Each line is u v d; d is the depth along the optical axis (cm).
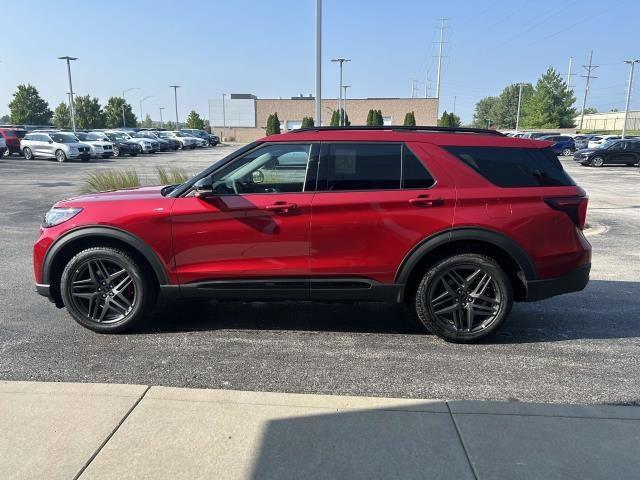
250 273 456
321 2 1534
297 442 302
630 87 5778
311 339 474
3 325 498
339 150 454
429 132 463
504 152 459
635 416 334
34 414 327
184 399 349
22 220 1123
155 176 2094
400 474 275
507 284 455
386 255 451
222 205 447
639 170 2789
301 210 445
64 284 469
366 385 382
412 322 523
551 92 9625
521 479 272
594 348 458
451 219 445
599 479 273
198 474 273
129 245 468
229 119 8919
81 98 8138
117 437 304
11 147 3309
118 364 412
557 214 452
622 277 707
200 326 504
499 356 439
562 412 338
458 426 320
